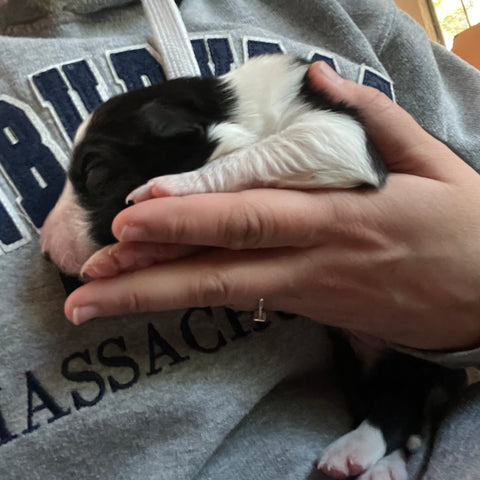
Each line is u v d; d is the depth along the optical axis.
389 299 0.20
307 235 0.18
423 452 0.22
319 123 0.20
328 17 0.30
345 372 0.25
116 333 0.19
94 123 0.21
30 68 0.22
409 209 0.20
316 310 0.20
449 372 0.26
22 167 0.20
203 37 0.26
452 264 0.20
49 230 0.19
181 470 0.19
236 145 0.21
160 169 0.21
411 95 0.32
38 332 0.19
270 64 0.23
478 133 0.32
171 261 0.18
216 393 0.20
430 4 0.75
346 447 0.22
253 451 0.21
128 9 0.29
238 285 0.18
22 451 0.18
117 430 0.18
